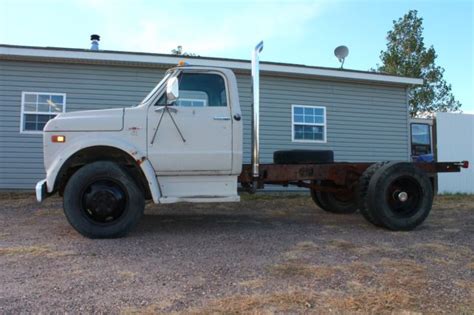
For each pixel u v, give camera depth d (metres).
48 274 3.93
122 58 11.38
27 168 11.38
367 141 13.98
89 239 5.39
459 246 5.25
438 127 14.16
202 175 5.83
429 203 6.38
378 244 5.30
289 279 3.83
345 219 7.39
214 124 5.78
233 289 3.56
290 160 6.74
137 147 5.59
